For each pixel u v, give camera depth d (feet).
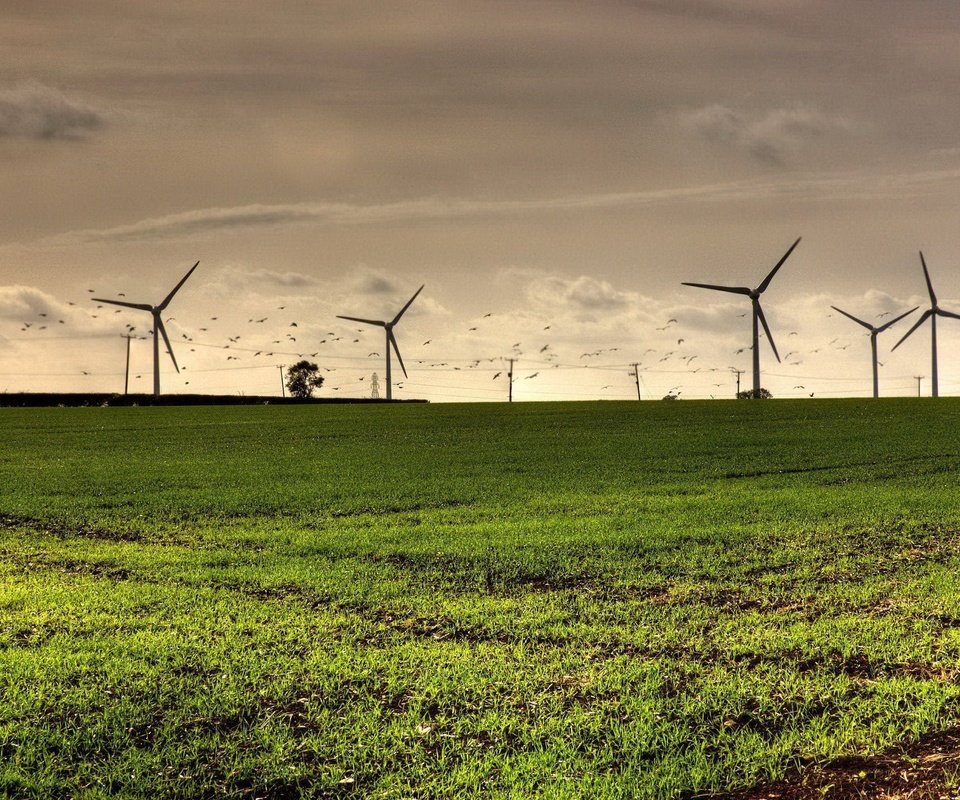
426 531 74.28
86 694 36.17
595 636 43.70
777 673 37.55
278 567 61.93
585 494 93.40
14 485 104.01
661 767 29.40
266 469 116.98
